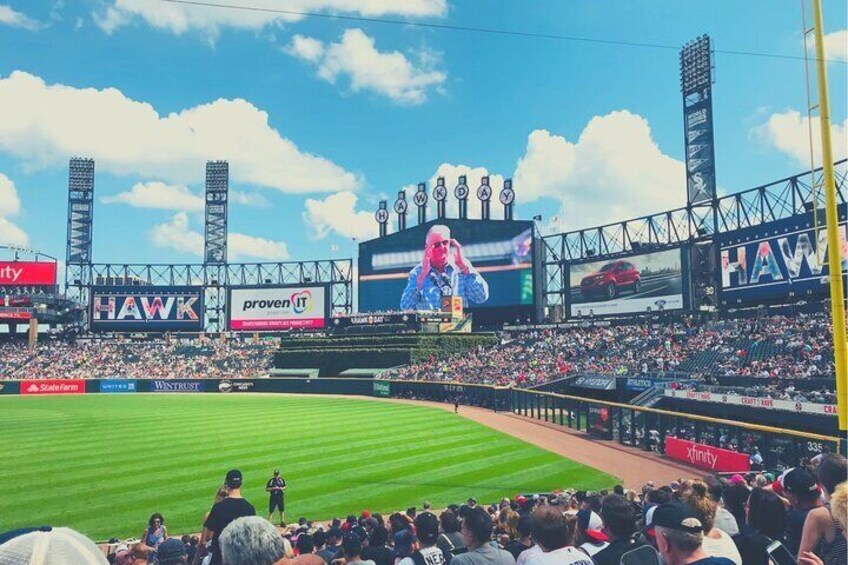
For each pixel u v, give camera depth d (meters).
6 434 42.69
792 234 57.53
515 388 59.41
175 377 96.44
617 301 78.12
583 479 28.91
